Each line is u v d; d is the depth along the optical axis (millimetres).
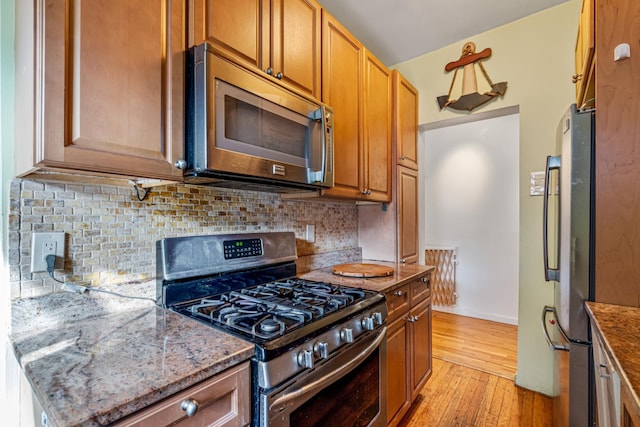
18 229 919
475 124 3781
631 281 1188
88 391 613
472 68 2387
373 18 2166
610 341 877
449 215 3938
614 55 1218
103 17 823
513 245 3529
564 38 2062
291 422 908
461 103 2436
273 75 1310
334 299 1256
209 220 1444
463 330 3303
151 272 1212
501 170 3615
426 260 4027
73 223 1023
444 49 2541
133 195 1174
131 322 1009
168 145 961
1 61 917
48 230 971
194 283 1258
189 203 1362
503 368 2475
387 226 2365
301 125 1344
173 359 753
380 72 2166
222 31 1111
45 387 626
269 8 1310
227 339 876
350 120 1830
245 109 1104
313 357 959
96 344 839
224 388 767
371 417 1343
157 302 1204
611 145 1219
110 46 834
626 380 676
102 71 818
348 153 1811
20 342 853
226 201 1524
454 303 3893
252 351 836
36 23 735
